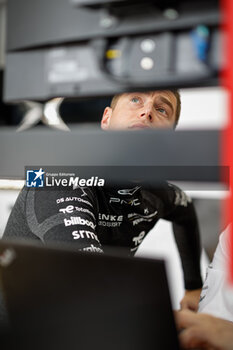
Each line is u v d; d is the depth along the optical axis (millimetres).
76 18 711
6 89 775
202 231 2699
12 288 677
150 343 654
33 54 751
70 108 1386
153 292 631
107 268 637
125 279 633
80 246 1031
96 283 645
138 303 641
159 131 642
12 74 769
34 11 738
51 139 688
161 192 1909
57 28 723
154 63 685
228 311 1460
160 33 681
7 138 708
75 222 1174
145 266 623
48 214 1218
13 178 727
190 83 673
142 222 1849
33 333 687
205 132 620
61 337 676
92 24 702
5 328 700
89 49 713
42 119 1047
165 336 647
